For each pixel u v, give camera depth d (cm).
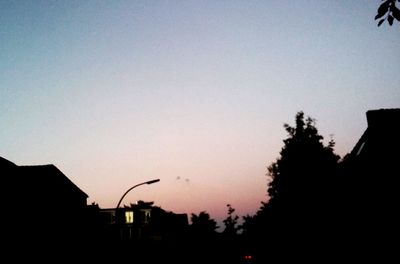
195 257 5262
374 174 1123
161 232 4388
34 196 2494
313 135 2064
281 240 2169
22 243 2234
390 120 1070
